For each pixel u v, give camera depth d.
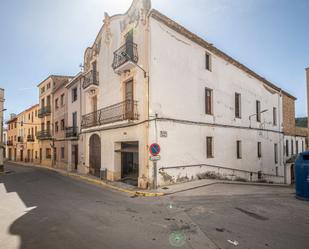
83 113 18.66
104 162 15.00
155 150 10.03
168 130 11.45
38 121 32.81
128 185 11.89
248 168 17.14
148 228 5.31
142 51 11.62
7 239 4.69
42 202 8.20
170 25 11.94
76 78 19.84
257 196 8.65
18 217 6.28
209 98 14.55
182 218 6.05
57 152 25.81
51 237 4.79
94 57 17.19
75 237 4.79
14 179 15.92
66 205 7.70
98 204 7.84
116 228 5.32
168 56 11.85
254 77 19.14
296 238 4.61
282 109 23.25
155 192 9.49
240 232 4.96
